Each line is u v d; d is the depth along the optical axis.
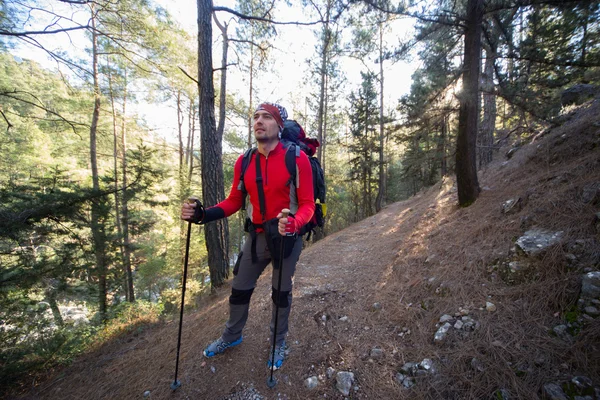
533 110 4.50
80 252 5.50
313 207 1.62
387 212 11.94
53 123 7.04
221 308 3.04
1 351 2.73
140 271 12.60
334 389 1.70
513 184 4.14
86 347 2.88
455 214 4.43
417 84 5.00
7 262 4.25
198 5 4.77
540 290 1.90
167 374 1.96
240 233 19.64
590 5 2.95
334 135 18.50
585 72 3.92
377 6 3.94
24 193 4.31
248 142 13.29
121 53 7.03
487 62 5.20
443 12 4.18
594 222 2.05
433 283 2.64
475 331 1.83
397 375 1.73
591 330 1.47
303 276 4.01
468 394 1.46
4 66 6.52
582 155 3.34
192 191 16.19
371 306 2.73
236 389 1.75
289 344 2.15
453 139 7.48
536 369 1.44
